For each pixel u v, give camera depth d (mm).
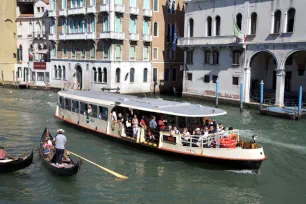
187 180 14039
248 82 31547
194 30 35750
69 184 13562
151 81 42469
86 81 41594
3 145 18391
